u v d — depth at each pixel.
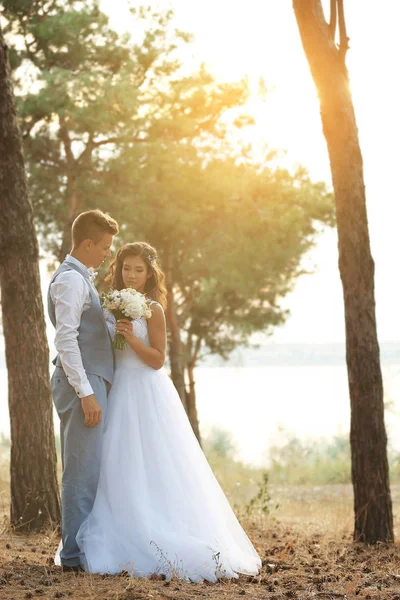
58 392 5.45
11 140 7.97
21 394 7.91
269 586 5.12
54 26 13.94
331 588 5.27
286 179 16.23
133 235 15.18
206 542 5.36
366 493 8.06
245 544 5.81
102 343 5.52
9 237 7.94
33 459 7.88
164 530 5.32
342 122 8.17
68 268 5.45
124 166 14.49
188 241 16.44
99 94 13.65
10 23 14.15
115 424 5.55
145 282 5.97
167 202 15.10
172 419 5.68
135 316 5.49
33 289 8.02
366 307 8.14
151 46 15.18
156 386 5.70
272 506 12.08
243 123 16.22
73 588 4.83
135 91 13.72
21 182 8.02
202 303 18.69
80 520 5.34
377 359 8.17
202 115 15.86
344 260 8.20
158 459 5.52
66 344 5.26
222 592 4.92
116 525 5.33
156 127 15.00
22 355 7.94
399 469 18.59
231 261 16.23
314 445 23.62
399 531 9.46
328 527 9.32
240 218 15.87
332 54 8.20
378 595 5.10
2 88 7.98
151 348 5.69
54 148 15.13
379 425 8.12
